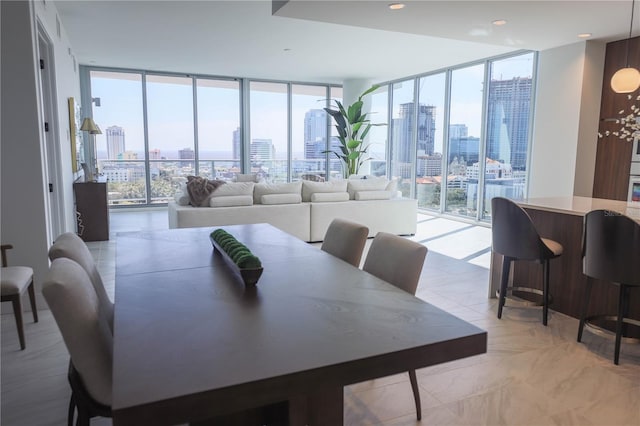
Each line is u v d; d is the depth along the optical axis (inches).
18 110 131.3
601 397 91.2
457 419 83.3
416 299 64.3
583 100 204.4
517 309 142.7
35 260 136.4
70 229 214.5
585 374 100.6
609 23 171.0
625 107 199.0
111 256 201.8
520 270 151.3
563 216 136.2
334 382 44.6
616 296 123.0
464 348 51.6
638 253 99.7
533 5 148.5
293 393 42.9
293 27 221.8
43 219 136.3
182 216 209.0
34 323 126.0
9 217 133.6
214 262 85.6
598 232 106.5
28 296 134.3
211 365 43.9
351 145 348.5
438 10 153.3
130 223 292.7
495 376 99.4
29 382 95.1
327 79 382.6
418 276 77.0
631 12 156.8
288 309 59.9
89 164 344.2
